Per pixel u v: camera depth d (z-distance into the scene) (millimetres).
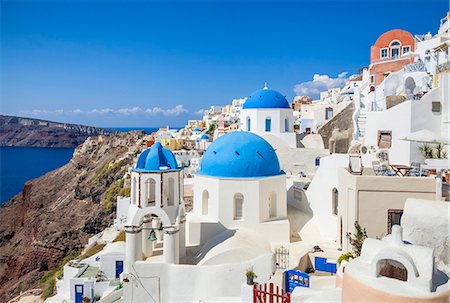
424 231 12000
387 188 16531
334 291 12328
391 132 25328
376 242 10406
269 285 14820
